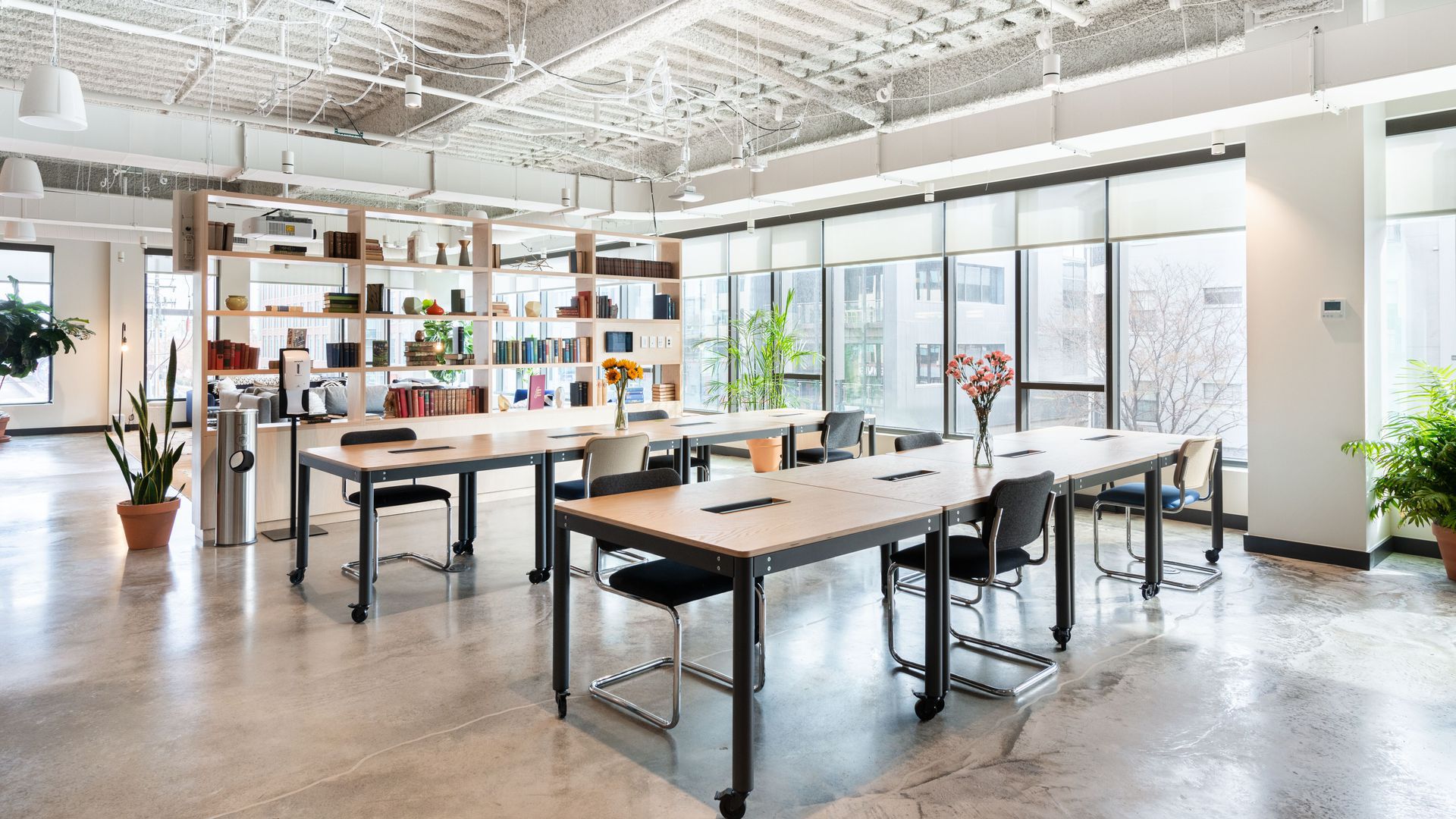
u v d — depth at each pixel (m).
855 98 7.64
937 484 4.03
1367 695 3.53
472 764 2.99
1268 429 5.84
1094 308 7.54
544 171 8.91
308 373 6.40
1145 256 7.31
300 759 3.01
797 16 6.09
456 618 4.58
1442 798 2.74
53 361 13.80
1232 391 6.90
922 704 3.35
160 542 6.11
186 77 7.62
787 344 9.59
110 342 14.17
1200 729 3.24
